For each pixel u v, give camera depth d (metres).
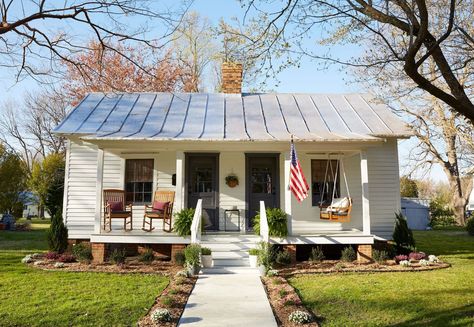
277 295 8.03
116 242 11.84
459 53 9.79
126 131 13.21
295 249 11.92
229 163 14.29
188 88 27.80
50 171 31.39
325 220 14.21
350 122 14.59
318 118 14.95
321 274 10.12
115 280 9.40
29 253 13.93
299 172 11.33
